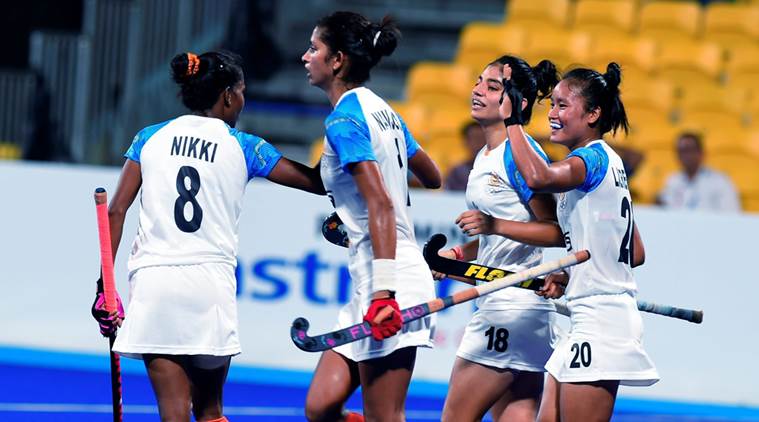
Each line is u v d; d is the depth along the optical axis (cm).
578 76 1703
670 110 4609
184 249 1631
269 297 3102
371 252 1593
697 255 3067
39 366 3033
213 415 1759
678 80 4850
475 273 1738
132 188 1688
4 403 2648
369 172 1519
